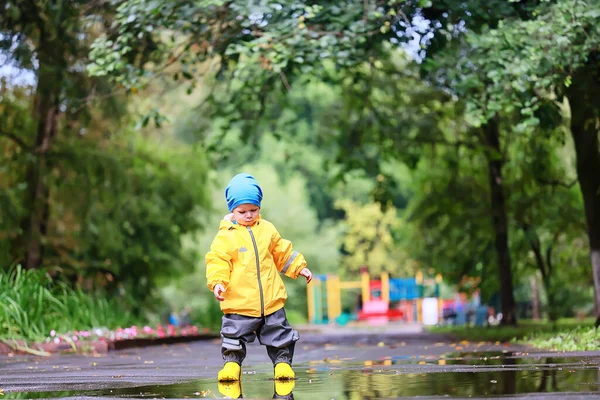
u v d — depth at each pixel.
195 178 24.94
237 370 6.13
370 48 14.01
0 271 15.37
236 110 18.72
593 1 10.70
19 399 5.09
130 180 20.34
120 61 12.80
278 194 53.25
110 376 7.05
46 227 19.05
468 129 20.92
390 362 8.38
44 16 16.11
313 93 57.28
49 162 18.97
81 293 15.08
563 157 23.14
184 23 12.70
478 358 8.48
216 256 6.14
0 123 18.33
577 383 5.15
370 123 21.72
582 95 12.55
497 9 12.30
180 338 16.52
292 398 4.76
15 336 11.90
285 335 6.18
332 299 50.66
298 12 12.47
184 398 4.89
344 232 59.81
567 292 32.22
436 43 13.28
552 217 22.20
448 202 23.45
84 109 17.55
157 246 24.73
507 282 20.95
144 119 14.03
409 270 52.41
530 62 11.07
